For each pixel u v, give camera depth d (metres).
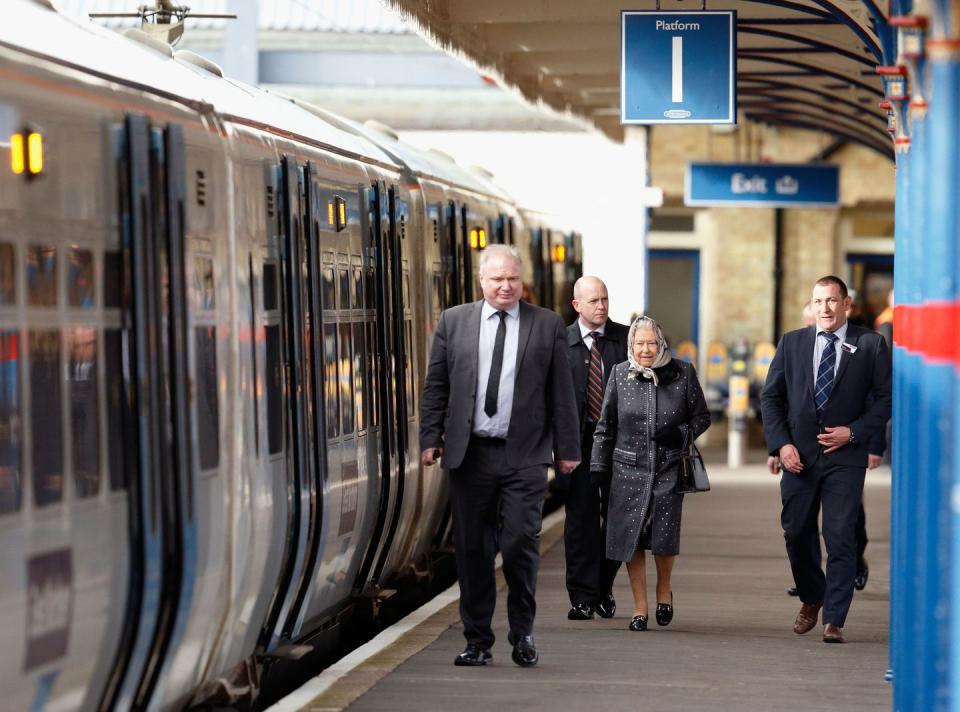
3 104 14.81
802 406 27.14
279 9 73.50
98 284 16.52
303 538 23.72
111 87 17.20
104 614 16.44
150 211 17.84
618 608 31.61
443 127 70.62
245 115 22.02
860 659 25.92
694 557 39.41
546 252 53.38
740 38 44.25
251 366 21.33
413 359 32.38
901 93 20.45
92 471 16.16
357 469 27.25
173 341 18.30
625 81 33.69
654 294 78.69
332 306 25.97
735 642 27.42
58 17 17.77
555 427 24.03
